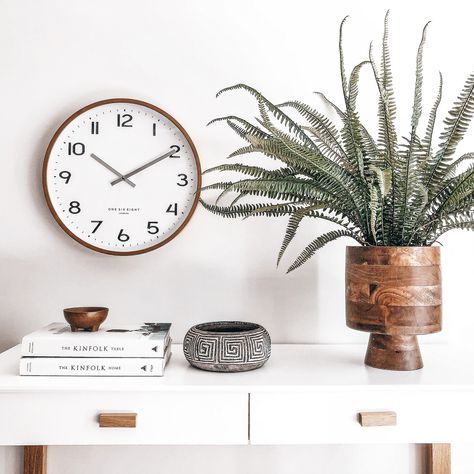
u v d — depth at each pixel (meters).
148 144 1.09
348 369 0.87
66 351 0.81
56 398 0.77
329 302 1.11
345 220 1.11
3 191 1.09
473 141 1.11
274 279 1.11
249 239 1.11
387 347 0.86
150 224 1.09
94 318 0.86
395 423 0.77
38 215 1.09
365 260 0.83
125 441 0.77
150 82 1.11
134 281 1.10
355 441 0.78
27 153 1.10
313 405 0.78
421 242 0.87
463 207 0.82
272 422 0.77
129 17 1.12
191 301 1.10
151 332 0.87
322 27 1.13
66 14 1.11
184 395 0.77
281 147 0.82
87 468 1.10
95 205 1.08
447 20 1.12
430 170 0.85
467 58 1.13
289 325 1.11
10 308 1.09
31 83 1.10
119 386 0.76
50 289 1.09
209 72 1.12
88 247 1.07
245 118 1.11
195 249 1.11
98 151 1.09
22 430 0.77
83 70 1.11
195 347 0.84
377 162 0.85
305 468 1.11
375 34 1.12
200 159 1.11
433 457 1.07
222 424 0.77
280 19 1.13
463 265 1.11
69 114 1.10
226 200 1.10
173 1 1.12
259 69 1.12
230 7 1.12
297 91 1.12
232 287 1.11
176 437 0.77
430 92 1.12
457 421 0.78
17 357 0.93
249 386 0.77
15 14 1.11
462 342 1.11
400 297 0.81
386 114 0.82
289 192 0.84
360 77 1.12
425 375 0.83
